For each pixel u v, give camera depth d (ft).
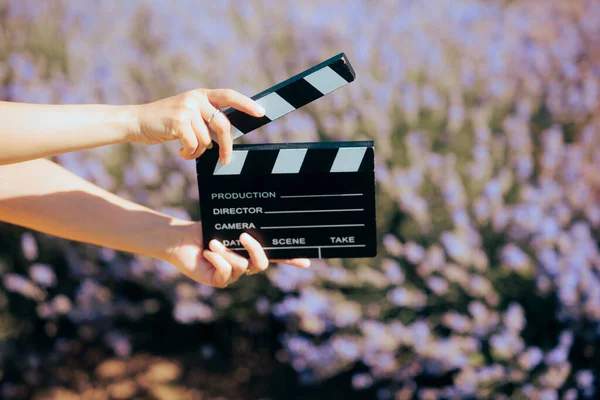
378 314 9.61
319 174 5.36
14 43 13.55
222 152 5.03
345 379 10.66
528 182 10.09
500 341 8.60
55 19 14.06
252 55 12.69
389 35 12.59
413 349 9.32
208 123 4.92
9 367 10.85
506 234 9.47
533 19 13.12
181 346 11.69
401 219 10.07
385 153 10.23
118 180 11.06
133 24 14.38
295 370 10.91
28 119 4.68
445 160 10.20
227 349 11.48
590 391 8.86
